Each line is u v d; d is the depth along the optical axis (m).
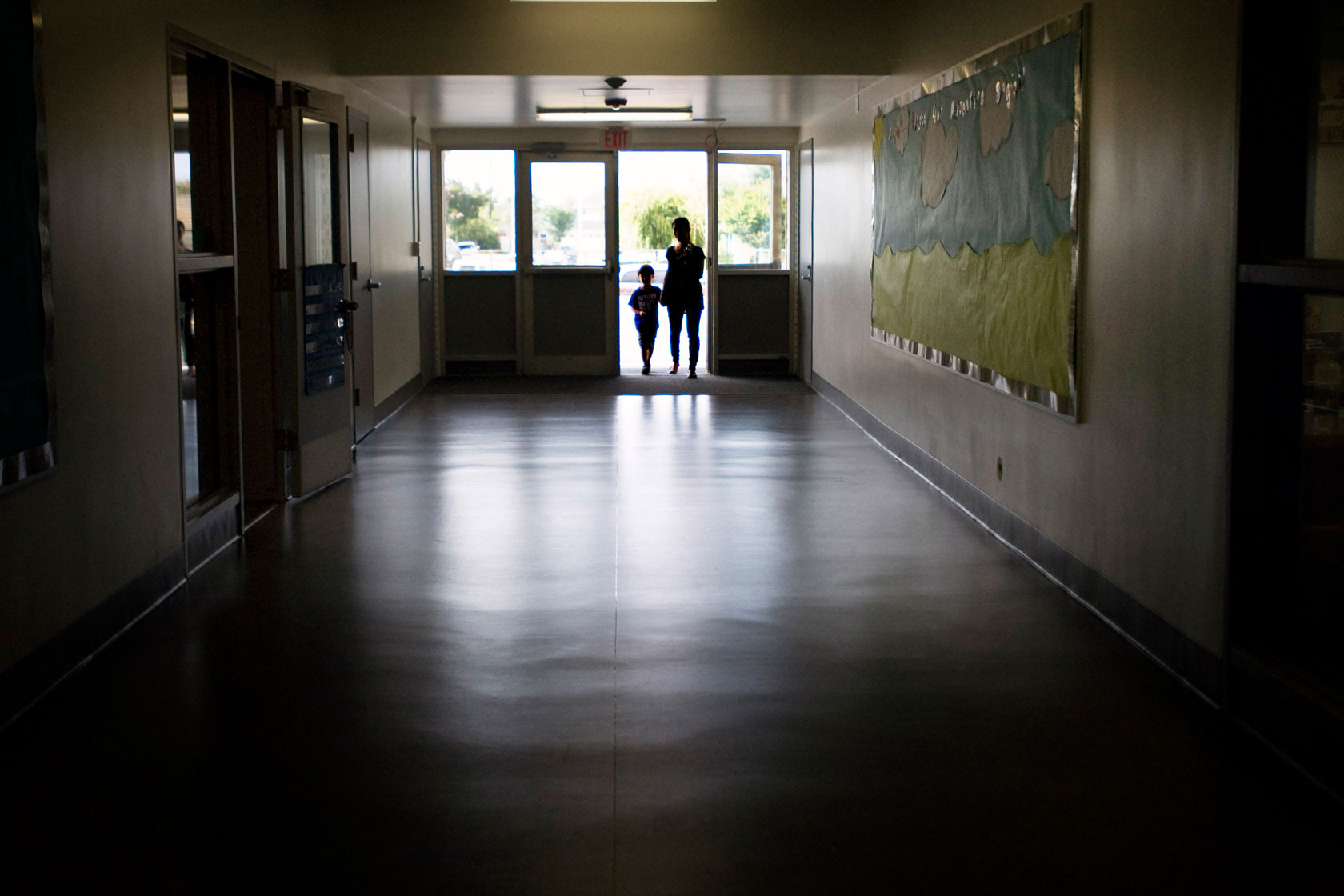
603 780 3.42
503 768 3.50
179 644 4.63
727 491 7.51
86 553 4.44
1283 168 3.67
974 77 6.62
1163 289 4.35
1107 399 4.89
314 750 3.64
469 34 8.57
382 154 10.16
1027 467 5.90
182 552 5.48
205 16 5.80
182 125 5.89
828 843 3.05
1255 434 3.76
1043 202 5.55
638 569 5.72
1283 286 3.51
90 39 4.50
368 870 2.91
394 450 8.99
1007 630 4.82
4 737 3.74
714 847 3.03
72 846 3.04
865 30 8.73
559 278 13.66
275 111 6.96
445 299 13.71
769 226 13.86
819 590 5.38
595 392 12.30
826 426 10.11
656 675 4.29
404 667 4.37
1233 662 3.82
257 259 7.05
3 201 3.72
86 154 4.46
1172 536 4.30
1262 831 3.12
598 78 8.81
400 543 6.20
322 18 8.11
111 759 3.57
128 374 4.86
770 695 4.09
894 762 3.55
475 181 13.52
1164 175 4.34
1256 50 3.63
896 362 8.70
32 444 3.93
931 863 2.95
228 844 3.05
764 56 8.72
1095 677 4.28
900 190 8.46
